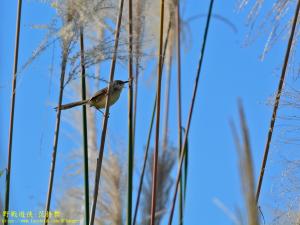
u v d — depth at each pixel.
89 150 7.68
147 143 7.68
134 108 7.75
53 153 6.35
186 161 7.63
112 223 7.52
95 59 6.23
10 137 6.33
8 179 6.15
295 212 5.86
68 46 6.22
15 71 6.42
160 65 6.92
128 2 6.94
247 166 2.59
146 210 7.80
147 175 7.89
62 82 6.33
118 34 6.30
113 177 7.61
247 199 2.59
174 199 7.00
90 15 6.31
